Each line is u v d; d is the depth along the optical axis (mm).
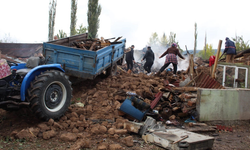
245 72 6527
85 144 3521
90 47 6781
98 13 19578
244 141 4352
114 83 6824
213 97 5402
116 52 7730
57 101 4523
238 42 17250
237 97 5688
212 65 6973
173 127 4609
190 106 5457
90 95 5973
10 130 4078
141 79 7082
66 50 6098
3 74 4047
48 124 4195
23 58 12898
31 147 3457
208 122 5379
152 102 5492
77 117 4773
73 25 20047
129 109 4805
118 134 4121
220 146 4035
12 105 4066
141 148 3627
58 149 3439
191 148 3447
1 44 14172
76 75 6102
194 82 6391
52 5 18391
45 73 4363
